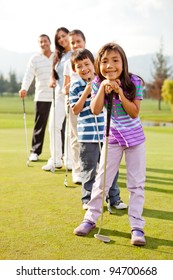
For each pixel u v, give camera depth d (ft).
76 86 13.94
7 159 24.13
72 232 11.64
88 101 13.75
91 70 13.69
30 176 19.20
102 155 11.82
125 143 11.28
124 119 11.36
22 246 10.58
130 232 11.74
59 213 13.38
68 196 15.56
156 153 27.07
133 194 11.53
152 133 45.14
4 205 14.25
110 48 10.82
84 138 13.82
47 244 10.73
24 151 27.84
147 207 14.23
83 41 17.94
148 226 12.26
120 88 10.78
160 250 10.51
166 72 214.48
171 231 11.85
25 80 23.97
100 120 13.93
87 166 13.87
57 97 21.11
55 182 17.95
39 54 24.16
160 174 19.92
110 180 11.76
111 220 12.80
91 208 11.86
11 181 18.04
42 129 24.04
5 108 162.09
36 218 12.84
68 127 19.01
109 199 13.88
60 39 20.47
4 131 44.52
